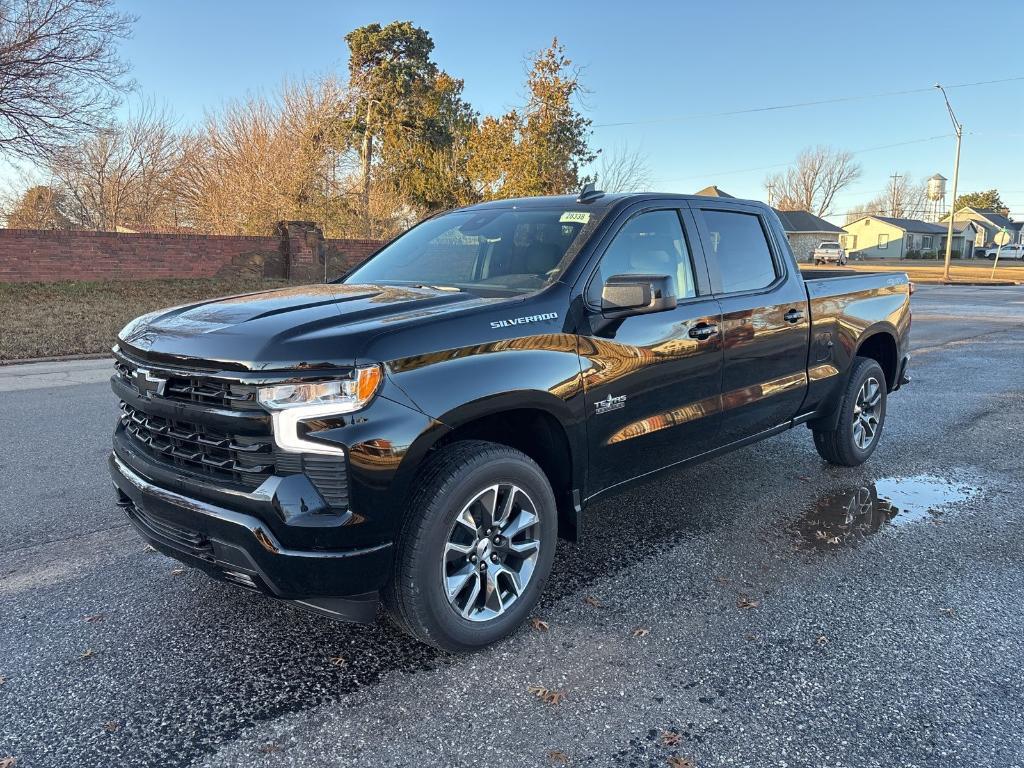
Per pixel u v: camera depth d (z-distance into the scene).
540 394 2.96
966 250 85.25
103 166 29.78
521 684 2.72
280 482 2.46
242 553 2.54
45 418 6.84
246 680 2.74
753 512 4.52
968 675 2.78
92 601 3.35
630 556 3.88
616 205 3.62
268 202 25.14
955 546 4.02
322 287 3.62
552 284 3.24
